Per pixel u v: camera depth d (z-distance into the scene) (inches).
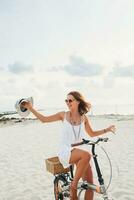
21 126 1240.2
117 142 580.4
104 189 178.1
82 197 232.2
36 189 297.3
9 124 1357.0
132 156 434.3
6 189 304.7
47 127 1101.7
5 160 465.1
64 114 199.5
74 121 197.2
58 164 199.5
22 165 420.5
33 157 479.5
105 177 188.1
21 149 572.4
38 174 360.2
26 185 314.7
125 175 323.0
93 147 183.3
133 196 260.2
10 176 359.9
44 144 624.1
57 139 700.7
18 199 270.1
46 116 198.8
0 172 384.5
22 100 194.5
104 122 1142.3
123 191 271.3
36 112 197.0
